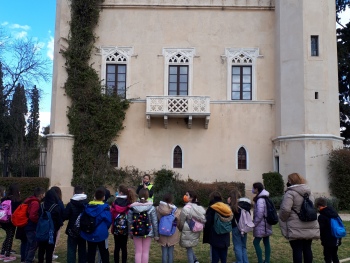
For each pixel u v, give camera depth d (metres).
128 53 17.73
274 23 17.73
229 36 17.81
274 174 15.52
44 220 5.91
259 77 17.56
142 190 5.93
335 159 14.74
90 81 16.86
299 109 15.79
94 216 5.64
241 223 6.25
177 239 6.18
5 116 25.25
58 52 16.83
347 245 8.66
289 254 7.80
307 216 5.48
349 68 23.58
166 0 17.95
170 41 17.83
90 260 5.69
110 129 16.64
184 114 16.55
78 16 17.14
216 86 17.53
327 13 16.48
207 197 15.34
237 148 17.17
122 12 17.97
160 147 17.22
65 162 16.11
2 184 15.08
